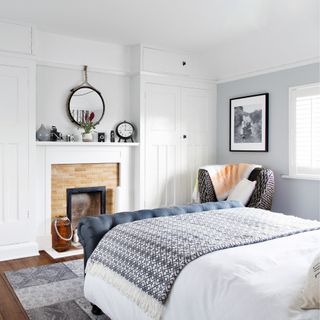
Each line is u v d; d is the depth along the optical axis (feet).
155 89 16.52
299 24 13.01
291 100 15.08
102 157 15.81
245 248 6.70
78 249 14.64
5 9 11.98
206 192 15.65
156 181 16.74
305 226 8.27
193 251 6.48
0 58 12.95
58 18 12.82
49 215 14.60
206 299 5.52
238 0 11.17
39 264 12.70
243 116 17.19
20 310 9.11
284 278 5.39
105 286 7.73
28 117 13.51
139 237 7.61
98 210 16.30
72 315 8.81
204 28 13.75
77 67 15.10
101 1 11.32
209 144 18.51
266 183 14.47
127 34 14.56
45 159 14.42
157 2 11.37
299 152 14.96
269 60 15.53
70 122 15.26
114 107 16.34
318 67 14.02
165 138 16.94
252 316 4.79
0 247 13.17
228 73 17.67
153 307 6.23
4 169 13.15
